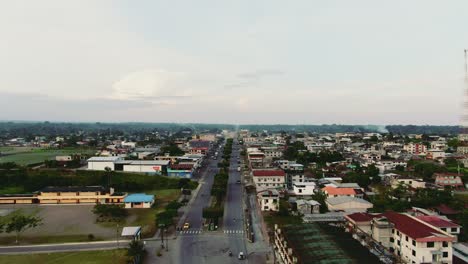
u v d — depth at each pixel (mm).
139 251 82375
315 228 82750
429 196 130500
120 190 165000
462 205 122812
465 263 74062
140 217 120812
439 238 70688
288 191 155125
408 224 78500
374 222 82562
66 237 99438
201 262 81688
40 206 139000
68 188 149750
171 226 109500
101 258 83000
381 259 64688
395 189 144250
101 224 112688
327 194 135625
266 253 87250
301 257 65125
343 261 62031
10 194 149875
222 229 106938
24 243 94500
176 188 172625
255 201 142625
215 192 144625
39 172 184875
